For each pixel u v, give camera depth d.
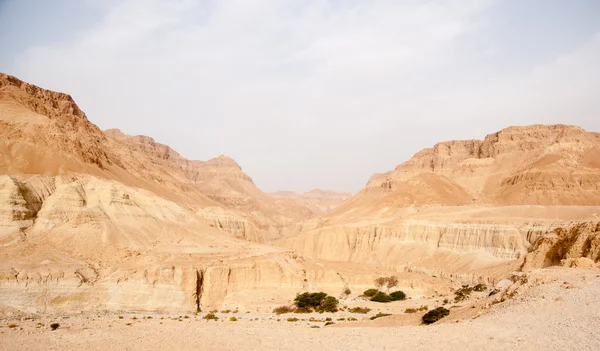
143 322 65.69
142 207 124.56
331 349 37.81
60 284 80.94
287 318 74.94
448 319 47.34
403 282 113.25
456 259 161.00
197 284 90.94
